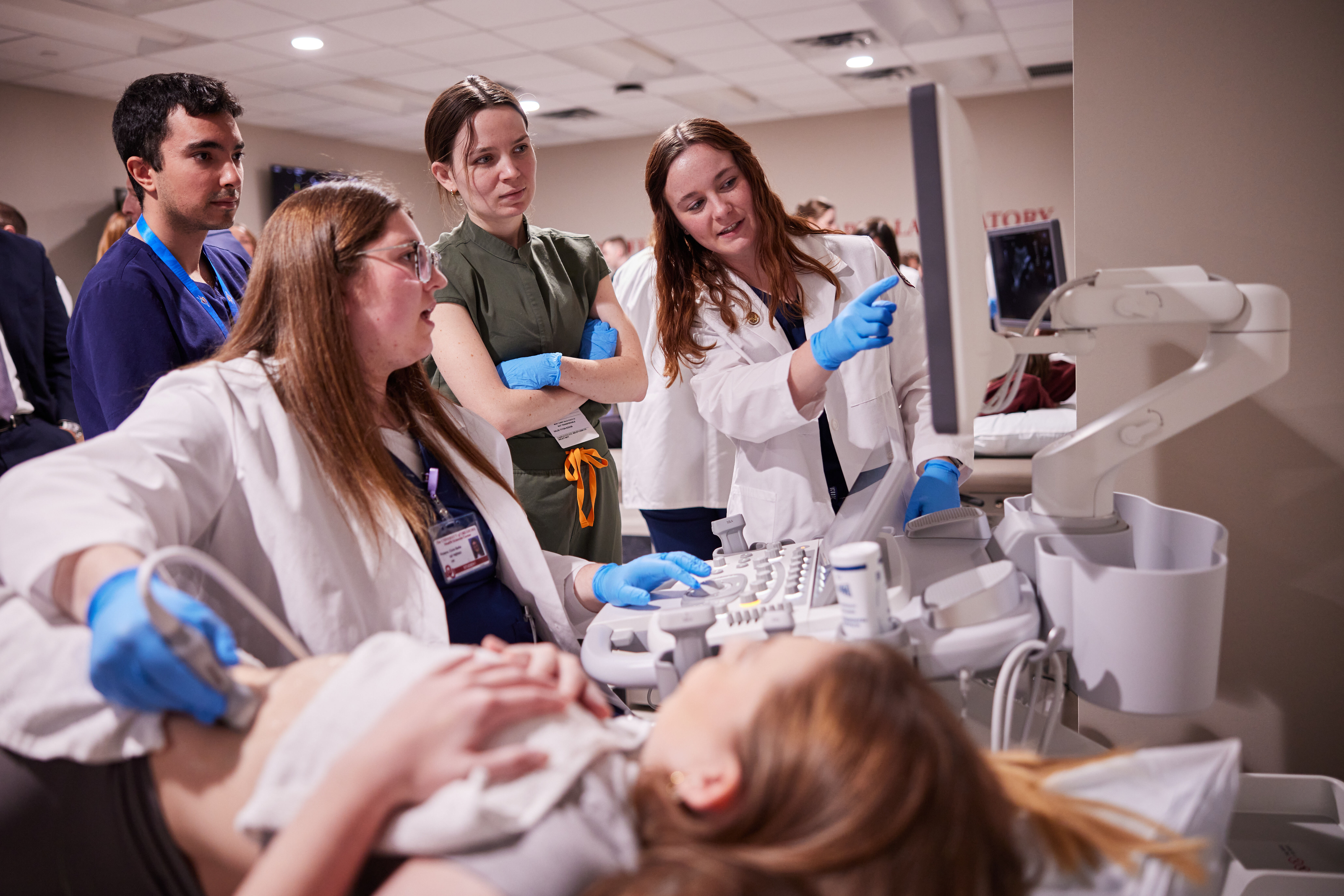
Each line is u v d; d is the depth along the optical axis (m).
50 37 5.45
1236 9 1.43
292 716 0.79
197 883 0.83
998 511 2.42
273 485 1.11
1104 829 0.73
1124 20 1.48
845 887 0.62
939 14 5.84
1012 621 1.00
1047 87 8.16
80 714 0.83
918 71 7.37
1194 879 0.73
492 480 1.36
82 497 0.90
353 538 1.15
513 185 1.84
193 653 0.76
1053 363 3.07
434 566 1.25
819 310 1.82
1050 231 2.78
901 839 0.62
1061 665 0.99
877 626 0.96
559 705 0.78
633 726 0.95
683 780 0.71
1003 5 5.74
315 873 0.65
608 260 8.82
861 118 9.04
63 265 6.86
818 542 1.37
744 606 1.11
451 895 0.63
